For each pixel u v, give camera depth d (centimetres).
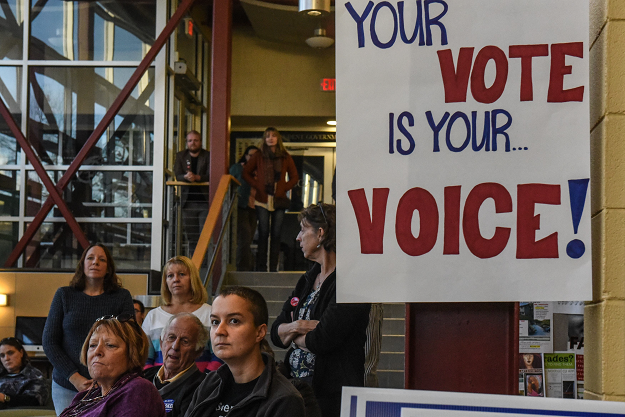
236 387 208
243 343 203
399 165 173
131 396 244
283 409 196
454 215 171
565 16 172
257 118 1079
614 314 185
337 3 178
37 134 854
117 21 870
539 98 171
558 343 281
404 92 174
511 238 169
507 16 173
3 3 869
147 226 834
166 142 862
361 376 246
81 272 363
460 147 172
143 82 857
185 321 289
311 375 250
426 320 180
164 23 866
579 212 168
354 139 175
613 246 186
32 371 529
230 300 204
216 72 773
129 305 370
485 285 169
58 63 862
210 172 761
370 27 176
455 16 174
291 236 1080
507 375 175
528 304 284
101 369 248
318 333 237
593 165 197
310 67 1062
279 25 987
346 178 174
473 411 144
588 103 170
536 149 170
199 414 208
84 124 855
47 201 799
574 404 140
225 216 708
